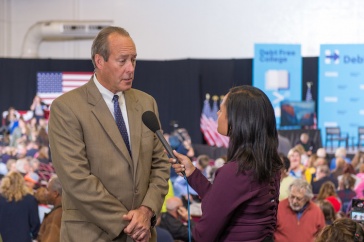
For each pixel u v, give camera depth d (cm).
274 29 1192
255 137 271
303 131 1018
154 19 1234
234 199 269
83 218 301
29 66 1113
